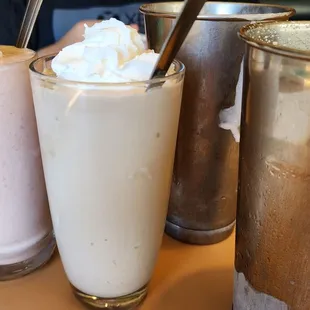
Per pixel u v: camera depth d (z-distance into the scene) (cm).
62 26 75
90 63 35
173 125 36
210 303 41
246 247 36
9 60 39
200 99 43
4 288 42
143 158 35
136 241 38
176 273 44
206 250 47
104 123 33
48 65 39
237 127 43
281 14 42
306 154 30
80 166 35
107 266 38
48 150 36
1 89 38
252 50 32
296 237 32
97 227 37
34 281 43
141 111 34
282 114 30
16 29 71
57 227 39
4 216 41
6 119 39
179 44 33
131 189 36
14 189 41
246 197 35
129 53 36
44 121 35
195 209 47
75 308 40
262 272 35
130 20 74
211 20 40
